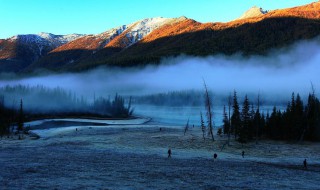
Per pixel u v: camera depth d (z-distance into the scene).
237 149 84.81
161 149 78.56
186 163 53.16
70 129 140.25
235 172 45.91
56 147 76.69
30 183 31.08
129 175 38.56
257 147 88.56
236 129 98.25
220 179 39.19
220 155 72.31
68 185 30.89
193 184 34.84
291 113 105.06
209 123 110.69
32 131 139.12
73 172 38.94
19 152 63.16
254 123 106.50
